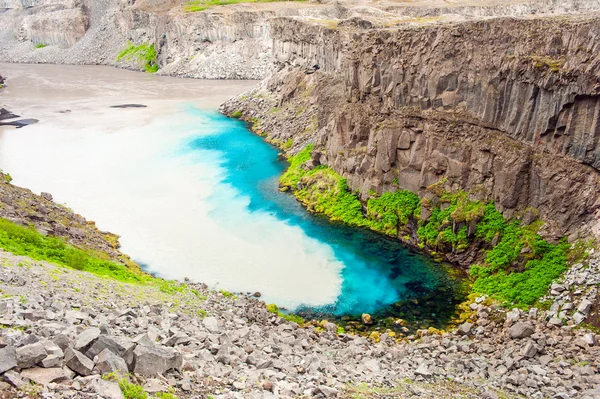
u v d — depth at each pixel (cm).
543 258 3641
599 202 3497
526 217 3891
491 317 3412
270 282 3978
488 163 4188
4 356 1441
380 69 5053
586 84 3403
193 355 2041
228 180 6241
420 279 4022
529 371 2575
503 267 3809
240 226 4984
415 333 3338
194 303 3234
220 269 4162
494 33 4050
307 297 3781
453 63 4394
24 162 6838
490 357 2850
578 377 2416
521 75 3853
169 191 5875
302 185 5841
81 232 4281
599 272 3238
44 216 4241
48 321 1952
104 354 1631
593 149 3494
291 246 4584
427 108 4650
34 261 3112
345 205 5256
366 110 5272
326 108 6525
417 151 4738
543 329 3084
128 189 5916
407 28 4753
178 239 4688
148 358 1736
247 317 3184
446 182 4506
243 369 2081
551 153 3762
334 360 2589
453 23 4444
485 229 4088
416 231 4634
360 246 4581
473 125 4312
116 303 2703
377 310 3619
